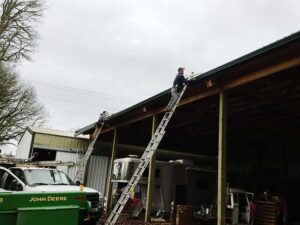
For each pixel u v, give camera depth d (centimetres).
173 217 1527
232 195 1728
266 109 1590
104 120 2091
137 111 1772
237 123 1959
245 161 2702
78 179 2125
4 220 756
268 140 2411
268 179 2381
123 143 2705
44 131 2603
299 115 1686
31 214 767
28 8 2614
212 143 2628
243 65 1077
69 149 2577
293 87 1277
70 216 800
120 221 1574
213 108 1645
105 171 2606
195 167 2088
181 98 1454
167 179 2003
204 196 2058
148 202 1588
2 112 3541
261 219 1753
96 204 1175
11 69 3391
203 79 1245
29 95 3869
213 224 1648
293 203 2252
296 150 2358
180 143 2675
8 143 3719
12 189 1132
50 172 1237
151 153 1255
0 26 2506
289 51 953
